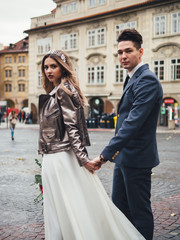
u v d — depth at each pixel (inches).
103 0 1202.6
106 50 1198.3
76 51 1295.5
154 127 97.5
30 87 1480.1
